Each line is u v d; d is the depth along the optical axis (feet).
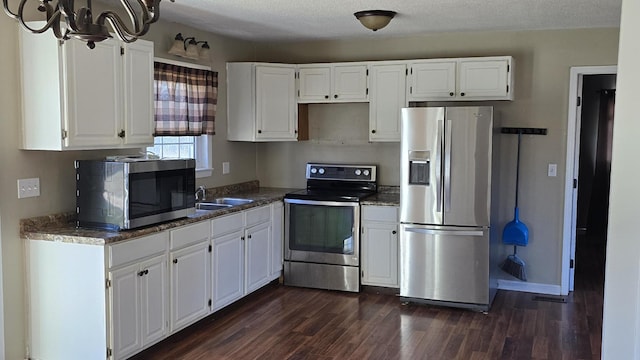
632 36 7.68
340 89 18.45
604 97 27.04
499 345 13.37
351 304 16.53
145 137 13.17
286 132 18.89
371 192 18.72
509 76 16.63
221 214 14.83
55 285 11.50
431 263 16.22
